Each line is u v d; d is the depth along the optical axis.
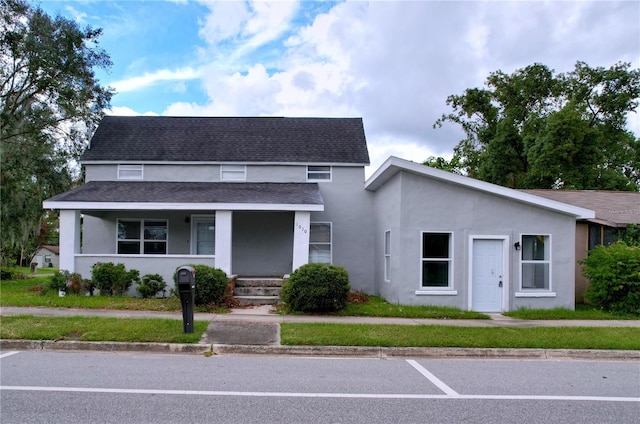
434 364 7.91
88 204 14.45
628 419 5.26
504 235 13.46
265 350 8.51
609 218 15.40
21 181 20.42
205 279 12.52
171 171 18.14
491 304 13.37
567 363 8.18
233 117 21.12
